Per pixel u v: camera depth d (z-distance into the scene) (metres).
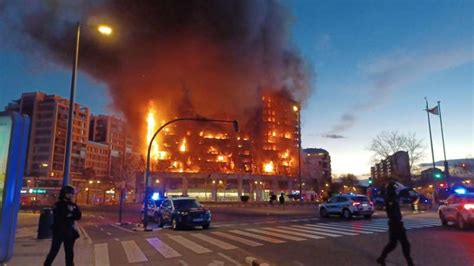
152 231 18.44
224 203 59.06
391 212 8.33
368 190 41.41
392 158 59.03
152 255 10.46
